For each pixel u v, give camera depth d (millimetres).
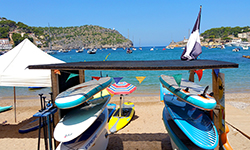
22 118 7820
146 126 6707
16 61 6457
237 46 132125
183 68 3371
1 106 9688
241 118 6867
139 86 14242
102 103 4605
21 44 7344
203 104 3420
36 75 5766
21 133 6242
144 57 53750
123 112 7516
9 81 5762
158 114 7973
